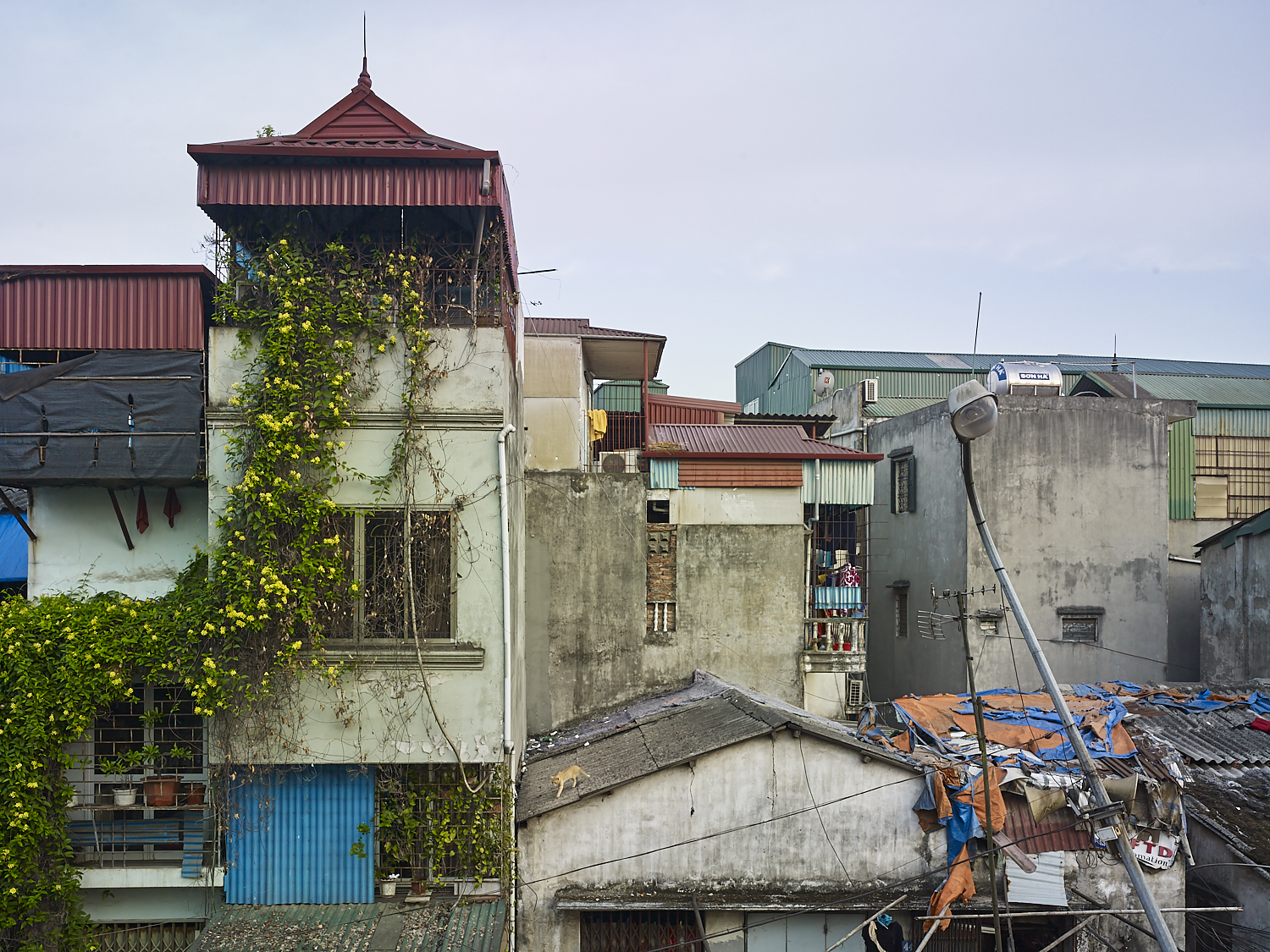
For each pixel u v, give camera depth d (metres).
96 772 10.67
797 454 16.30
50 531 11.29
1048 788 10.88
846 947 10.77
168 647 10.01
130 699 10.12
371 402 10.46
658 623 16.11
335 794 10.63
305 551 9.95
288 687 10.21
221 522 10.00
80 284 11.06
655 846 10.82
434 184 10.42
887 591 21.97
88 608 10.17
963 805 10.65
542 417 19.09
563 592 15.85
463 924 10.28
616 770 11.38
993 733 12.49
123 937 10.93
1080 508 18.16
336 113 11.53
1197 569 21.48
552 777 11.62
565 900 10.54
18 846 9.70
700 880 10.80
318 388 10.20
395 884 10.71
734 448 16.92
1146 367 29.67
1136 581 18.19
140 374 10.62
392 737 10.35
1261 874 11.51
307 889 10.58
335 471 10.33
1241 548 17.25
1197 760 13.37
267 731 10.19
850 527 17.17
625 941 10.97
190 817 10.90
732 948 10.77
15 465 10.40
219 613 9.80
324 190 10.33
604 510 16.00
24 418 10.43
